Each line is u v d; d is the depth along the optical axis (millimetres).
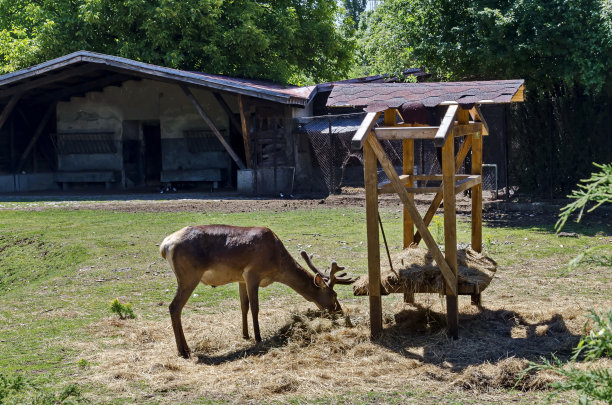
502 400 5352
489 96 7070
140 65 23688
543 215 16953
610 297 8648
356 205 19531
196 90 27156
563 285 9492
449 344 6770
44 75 25484
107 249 13578
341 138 23109
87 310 8914
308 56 34719
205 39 28625
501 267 10914
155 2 28281
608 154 18969
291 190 23562
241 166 24312
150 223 16859
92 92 28500
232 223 16422
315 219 16844
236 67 30281
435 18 19125
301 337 7078
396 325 7449
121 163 28469
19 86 25625
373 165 6988
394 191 6930
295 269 7375
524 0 16688
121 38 29094
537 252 12055
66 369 6426
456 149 20141
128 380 6102
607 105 18844
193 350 7008
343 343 6879
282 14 30953
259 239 7070
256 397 5582
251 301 7066
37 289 10477
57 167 29484
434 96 7320
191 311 8664
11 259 13789
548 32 16531
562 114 19359
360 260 11555
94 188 28750
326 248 12812
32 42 29516
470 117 9211
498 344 6746
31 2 31844
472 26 17906
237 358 6738
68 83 27500
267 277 7219
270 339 7184
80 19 28734
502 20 16734
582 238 13328
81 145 28672
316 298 7551
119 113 28297
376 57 21797
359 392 5625
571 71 16844
